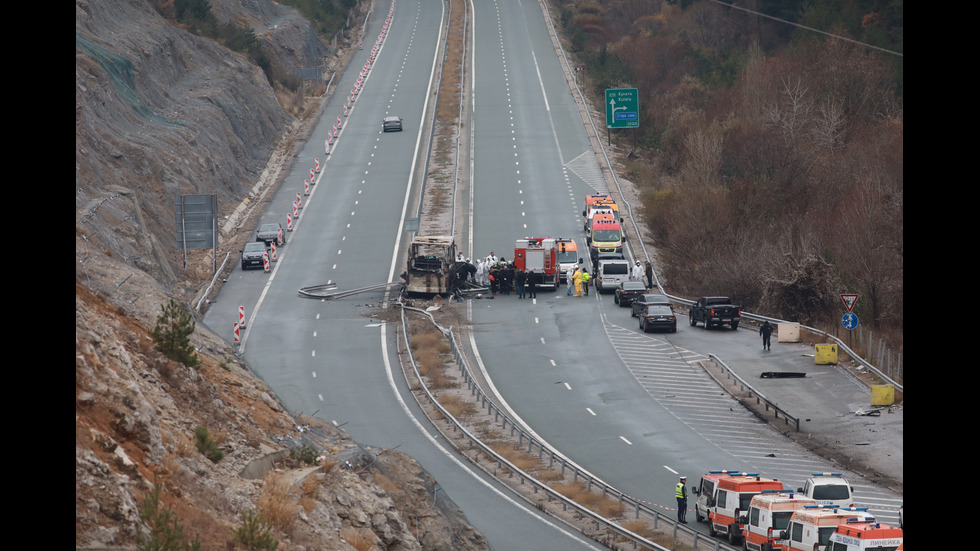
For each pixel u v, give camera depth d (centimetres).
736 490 3384
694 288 7488
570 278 7238
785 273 6750
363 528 2350
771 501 3141
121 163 7681
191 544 1791
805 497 3212
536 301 7069
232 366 3109
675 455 4362
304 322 6444
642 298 6475
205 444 2239
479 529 3478
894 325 6438
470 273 7281
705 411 4953
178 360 2600
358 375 5475
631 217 8756
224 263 7544
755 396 5153
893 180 7500
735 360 5775
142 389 2283
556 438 4622
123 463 1842
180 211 7344
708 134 9381
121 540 1667
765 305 6800
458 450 4403
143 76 9638
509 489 3966
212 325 6350
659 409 4978
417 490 2850
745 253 7400
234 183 9562
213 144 9600
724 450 4406
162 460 2012
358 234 8444
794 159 8794
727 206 7938
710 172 8706
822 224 7588
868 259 6750
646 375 5519
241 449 2366
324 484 2394
